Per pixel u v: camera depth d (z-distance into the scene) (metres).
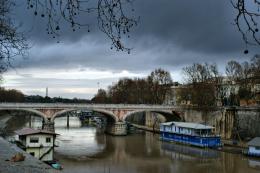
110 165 83.50
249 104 139.12
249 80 131.38
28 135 80.25
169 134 126.94
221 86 147.50
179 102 173.00
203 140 110.44
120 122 143.88
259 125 113.50
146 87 194.38
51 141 82.00
